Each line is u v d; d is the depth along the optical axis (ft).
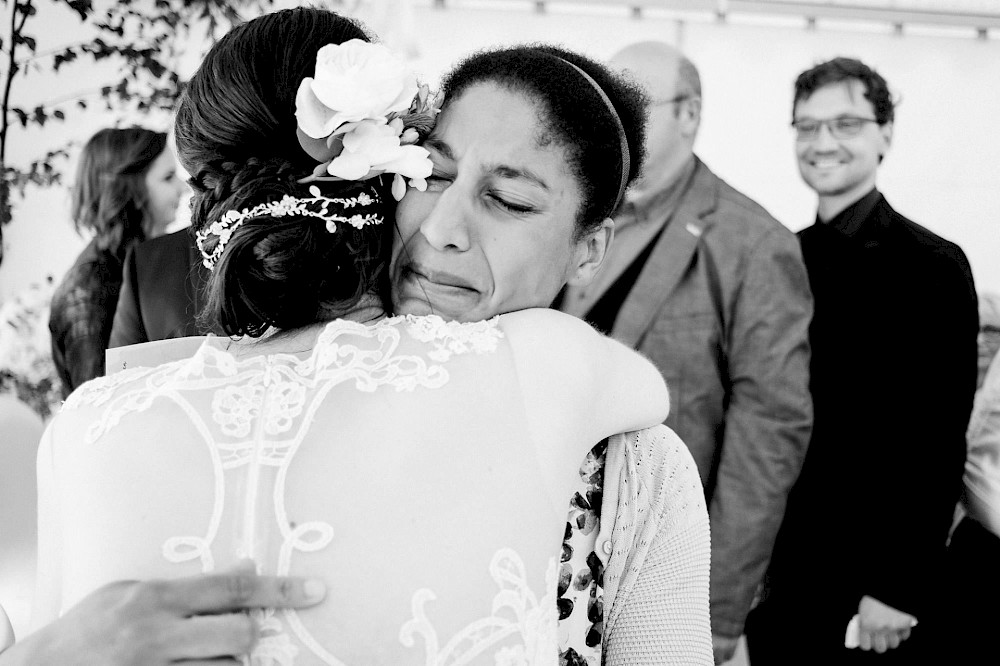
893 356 10.43
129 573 2.44
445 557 2.43
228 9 10.12
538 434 2.64
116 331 7.86
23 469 4.08
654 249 10.56
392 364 2.67
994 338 10.54
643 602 3.15
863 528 10.41
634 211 10.54
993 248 10.69
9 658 2.28
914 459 10.43
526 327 2.89
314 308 2.86
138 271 7.86
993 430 10.28
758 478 10.49
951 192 10.68
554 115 3.06
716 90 10.67
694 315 10.53
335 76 2.77
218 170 2.98
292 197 2.84
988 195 10.69
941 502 10.41
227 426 2.57
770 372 10.48
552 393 2.72
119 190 10.11
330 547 2.40
